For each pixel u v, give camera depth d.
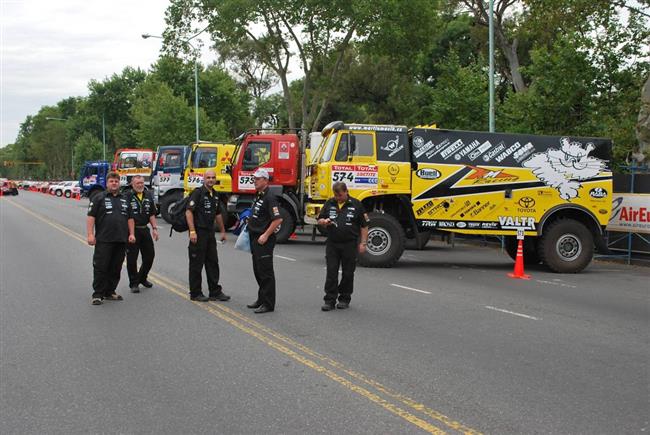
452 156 14.05
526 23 25.94
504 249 18.12
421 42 34.03
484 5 37.03
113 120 77.81
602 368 6.29
